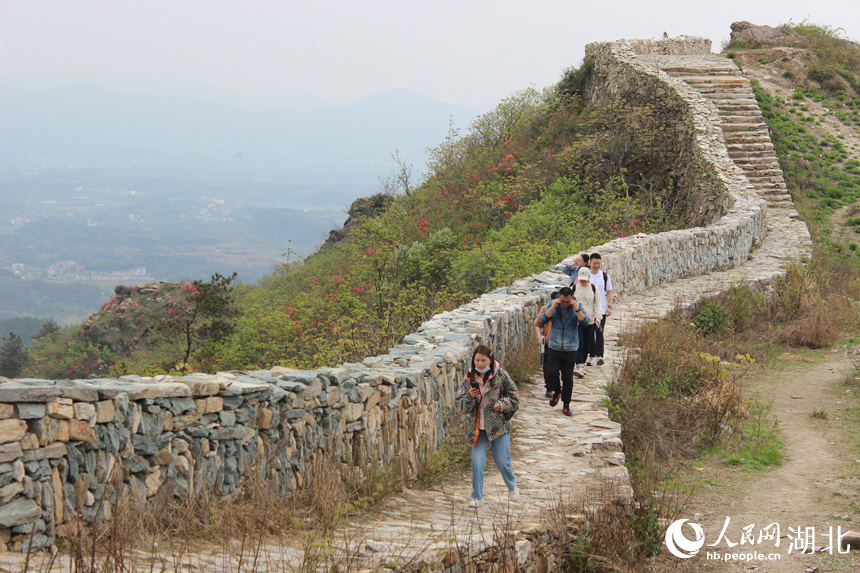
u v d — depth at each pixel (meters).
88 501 3.85
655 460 8.09
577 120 30.31
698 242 18.17
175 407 4.44
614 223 22.36
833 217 22.56
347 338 15.00
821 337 13.05
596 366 10.59
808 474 7.45
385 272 21.81
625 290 15.29
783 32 35.69
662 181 25.84
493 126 34.75
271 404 5.20
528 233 21.52
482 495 5.98
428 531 4.99
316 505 5.20
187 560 3.74
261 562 3.86
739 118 26.36
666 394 9.54
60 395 3.69
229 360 18.69
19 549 3.43
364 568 3.97
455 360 8.14
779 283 16.38
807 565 5.52
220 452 4.80
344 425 5.96
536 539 5.12
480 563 4.57
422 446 7.07
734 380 10.12
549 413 8.70
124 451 4.10
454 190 30.08
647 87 28.52
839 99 29.72
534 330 11.69
